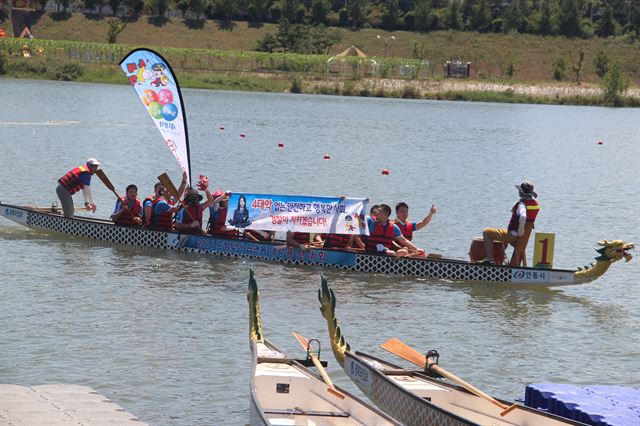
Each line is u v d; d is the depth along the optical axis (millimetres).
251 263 26797
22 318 20125
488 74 183500
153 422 14852
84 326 19797
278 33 184125
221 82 142750
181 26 190750
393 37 186750
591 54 199625
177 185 42625
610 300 24688
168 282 24109
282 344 19297
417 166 55719
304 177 47531
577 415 14258
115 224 28406
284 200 27219
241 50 186250
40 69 135500
